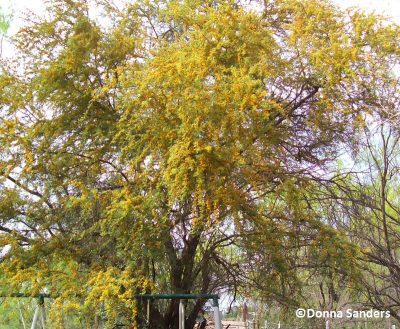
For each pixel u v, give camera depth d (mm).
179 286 7996
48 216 7223
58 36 7508
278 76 7367
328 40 7465
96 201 6875
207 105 5875
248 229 7402
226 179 6238
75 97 7250
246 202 6844
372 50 7203
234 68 6270
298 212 7234
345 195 9086
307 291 9914
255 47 6945
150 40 8086
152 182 6465
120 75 6629
